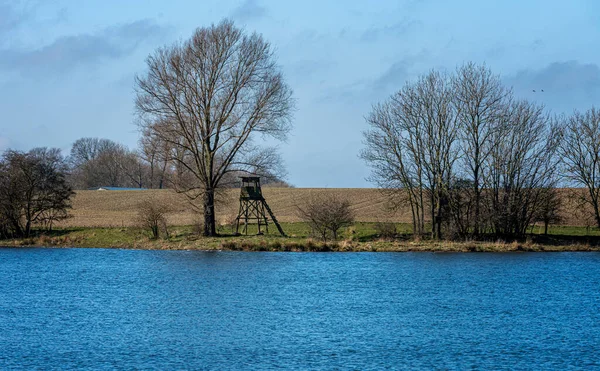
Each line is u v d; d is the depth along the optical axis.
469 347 26.56
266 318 31.89
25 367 23.91
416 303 35.78
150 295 38.28
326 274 46.84
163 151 63.34
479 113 66.31
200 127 63.69
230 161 65.69
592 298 37.56
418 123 66.12
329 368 23.80
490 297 37.78
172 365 24.19
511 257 57.34
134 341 27.53
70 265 52.50
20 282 43.41
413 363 24.41
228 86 62.53
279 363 24.45
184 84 61.31
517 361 24.69
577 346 26.78
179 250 62.34
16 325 30.31
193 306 34.94
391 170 66.88
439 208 66.69
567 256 58.22
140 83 61.81
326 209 64.06
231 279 44.47
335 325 30.38
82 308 34.38
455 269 49.78
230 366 24.08
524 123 66.69
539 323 30.89
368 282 43.19
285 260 54.62
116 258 56.94
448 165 66.19
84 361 24.64
